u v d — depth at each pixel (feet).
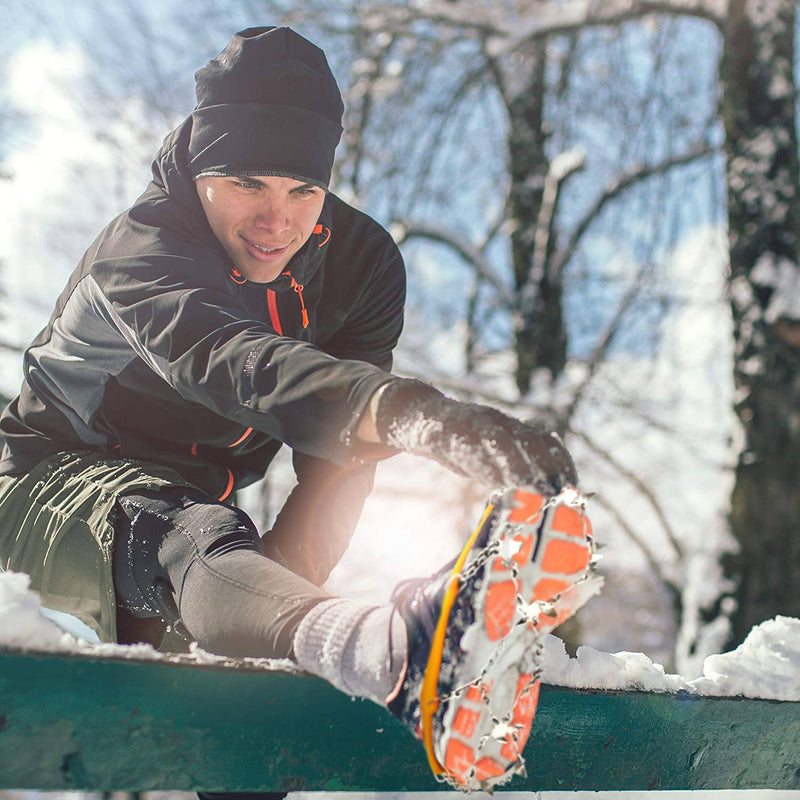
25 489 6.48
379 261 7.12
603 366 28.53
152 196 6.01
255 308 6.37
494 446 3.77
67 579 6.13
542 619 3.87
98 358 6.15
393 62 30.78
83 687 4.08
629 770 5.39
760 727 5.87
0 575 4.30
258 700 4.42
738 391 23.77
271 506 26.81
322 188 6.15
